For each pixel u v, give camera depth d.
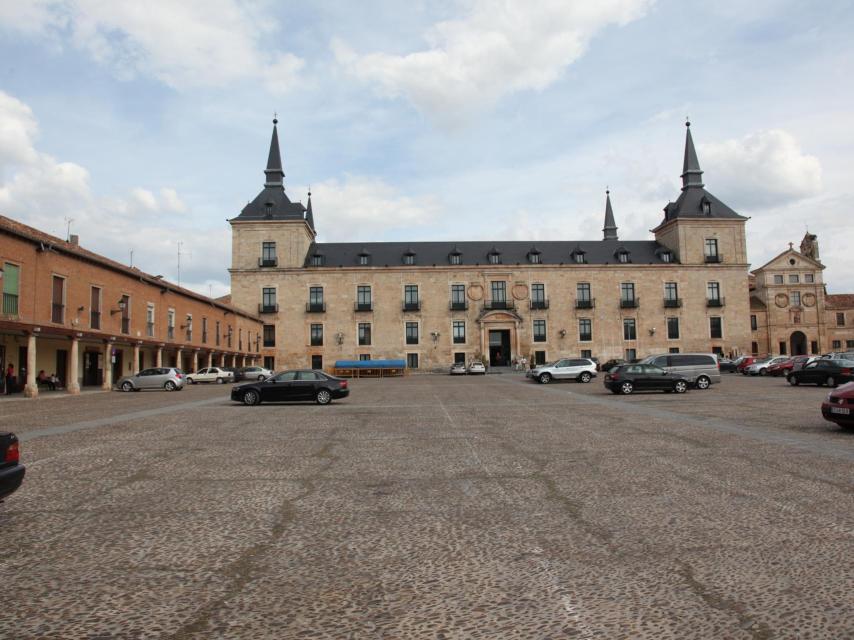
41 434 12.59
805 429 12.22
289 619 3.67
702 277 68.19
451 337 66.25
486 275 67.00
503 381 42.75
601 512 6.05
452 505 6.41
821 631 3.46
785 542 5.02
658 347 67.19
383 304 66.12
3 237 24.72
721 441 10.78
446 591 4.08
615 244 72.62
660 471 8.10
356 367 58.09
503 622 3.61
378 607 3.83
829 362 28.66
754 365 44.88
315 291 66.12
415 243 71.38
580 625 3.56
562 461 8.97
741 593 3.99
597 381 38.62
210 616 3.72
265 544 5.14
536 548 4.95
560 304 67.06
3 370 28.55
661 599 3.91
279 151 69.69
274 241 66.44
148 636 3.47
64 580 4.34
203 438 11.92
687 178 71.38
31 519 5.96
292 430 13.23
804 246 79.88
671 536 5.23
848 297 77.81
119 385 32.12
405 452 9.98
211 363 49.62
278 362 65.25
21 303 25.78
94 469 8.59
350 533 5.43
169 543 5.18
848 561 4.56
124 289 34.47
